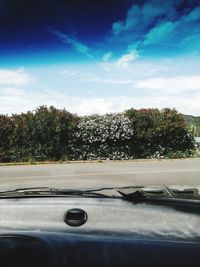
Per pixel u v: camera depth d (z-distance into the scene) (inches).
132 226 137.8
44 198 151.9
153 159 703.7
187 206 135.6
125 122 698.8
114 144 713.0
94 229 139.9
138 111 718.5
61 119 701.3
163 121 713.6
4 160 697.0
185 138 733.3
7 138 700.0
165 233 131.6
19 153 698.8
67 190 156.8
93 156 708.0
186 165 584.1
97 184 426.3
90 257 102.3
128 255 104.0
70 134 704.4
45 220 145.9
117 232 136.6
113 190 154.6
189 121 742.5
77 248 106.0
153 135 711.1
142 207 139.9
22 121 702.5
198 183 417.1
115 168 564.4
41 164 651.5
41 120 699.4
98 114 714.2
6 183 441.1
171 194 144.6
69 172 527.2
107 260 101.1
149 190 149.7
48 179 466.9
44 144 701.9
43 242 108.0
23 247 104.7
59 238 111.5
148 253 105.7
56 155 705.0
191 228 131.7
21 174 516.7
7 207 148.8
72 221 143.3
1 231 122.8
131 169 546.3
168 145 726.5
